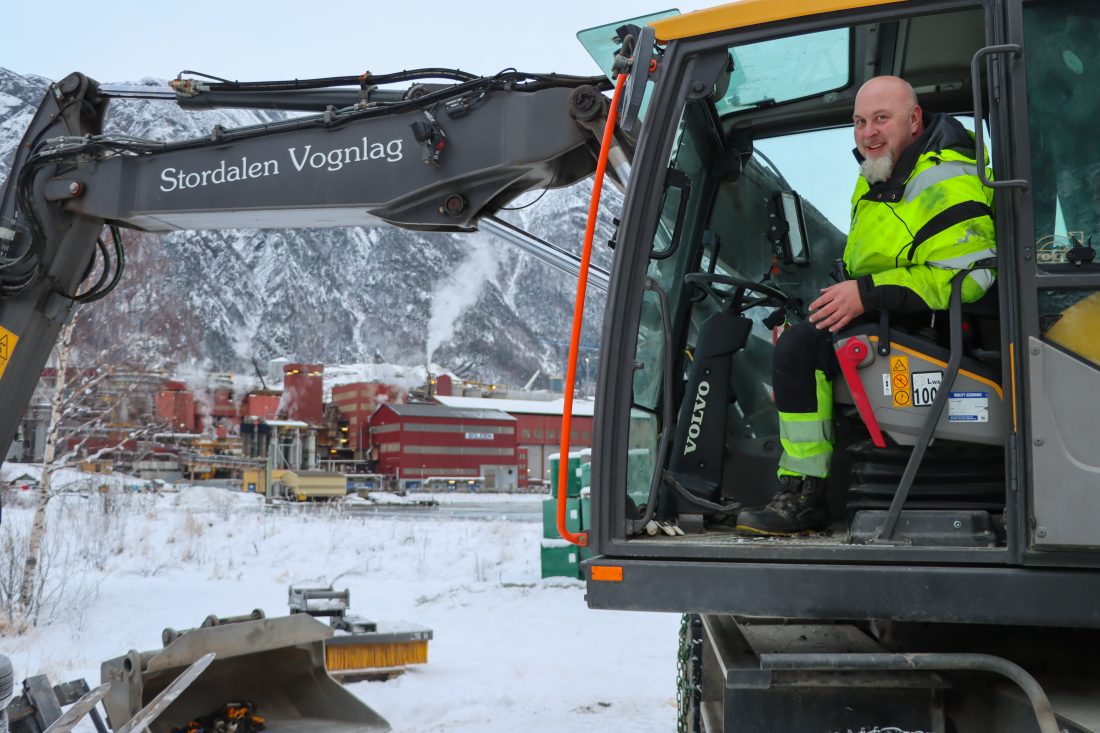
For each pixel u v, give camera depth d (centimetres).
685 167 401
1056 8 271
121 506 2203
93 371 1477
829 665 270
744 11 295
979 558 264
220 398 7469
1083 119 267
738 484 418
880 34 395
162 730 486
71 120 536
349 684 741
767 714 284
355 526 2141
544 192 491
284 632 502
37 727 431
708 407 381
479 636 947
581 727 623
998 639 303
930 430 283
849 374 301
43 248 527
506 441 7806
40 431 2577
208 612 1085
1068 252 261
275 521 2234
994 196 272
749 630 329
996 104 271
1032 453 256
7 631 956
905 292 292
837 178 450
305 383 8225
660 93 304
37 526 1150
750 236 454
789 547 279
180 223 530
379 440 7788
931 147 305
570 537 304
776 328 430
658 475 323
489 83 457
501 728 624
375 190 482
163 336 1745
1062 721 246
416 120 469
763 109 443
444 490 7412
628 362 306
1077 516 251
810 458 331
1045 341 260
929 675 280
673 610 281
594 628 980
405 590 1280
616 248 310
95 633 970
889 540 282
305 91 505
